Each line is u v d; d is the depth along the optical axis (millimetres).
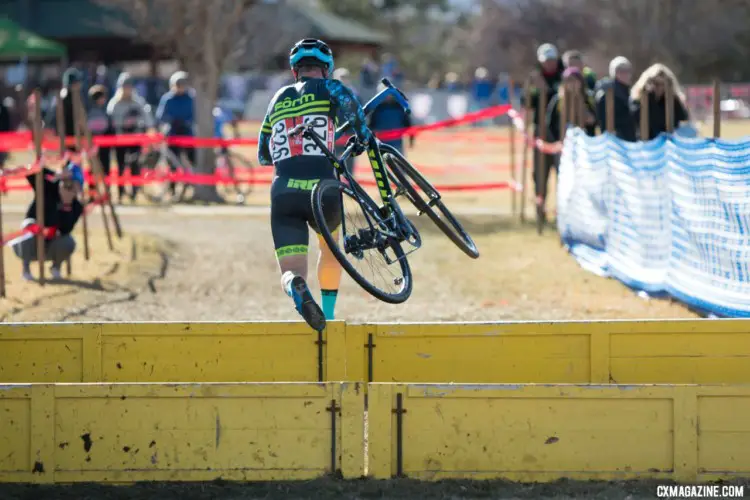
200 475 13836
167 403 13820
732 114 102938
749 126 86062
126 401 13820
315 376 17203
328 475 13844
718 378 17047
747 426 13648
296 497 13281
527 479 13758
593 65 130500
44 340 17203
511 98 39844
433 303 26000
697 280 23266
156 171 47875
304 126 16000
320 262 19062
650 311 24312
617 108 31828
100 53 114812
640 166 26328
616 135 31766
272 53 106688
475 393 13734
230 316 24547
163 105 49125
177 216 42750
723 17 126625
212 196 48812
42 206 28219
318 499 13203
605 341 17062
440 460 13805
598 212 29875
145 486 13750
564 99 34719
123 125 47531
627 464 13734
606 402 13711
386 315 24547
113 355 17250
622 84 32125
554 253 33375
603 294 26672
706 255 22719
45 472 13820
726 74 127750
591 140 30344
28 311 25000
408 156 74250
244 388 13789
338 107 16594
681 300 24281
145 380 17266
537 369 17156
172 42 53188
